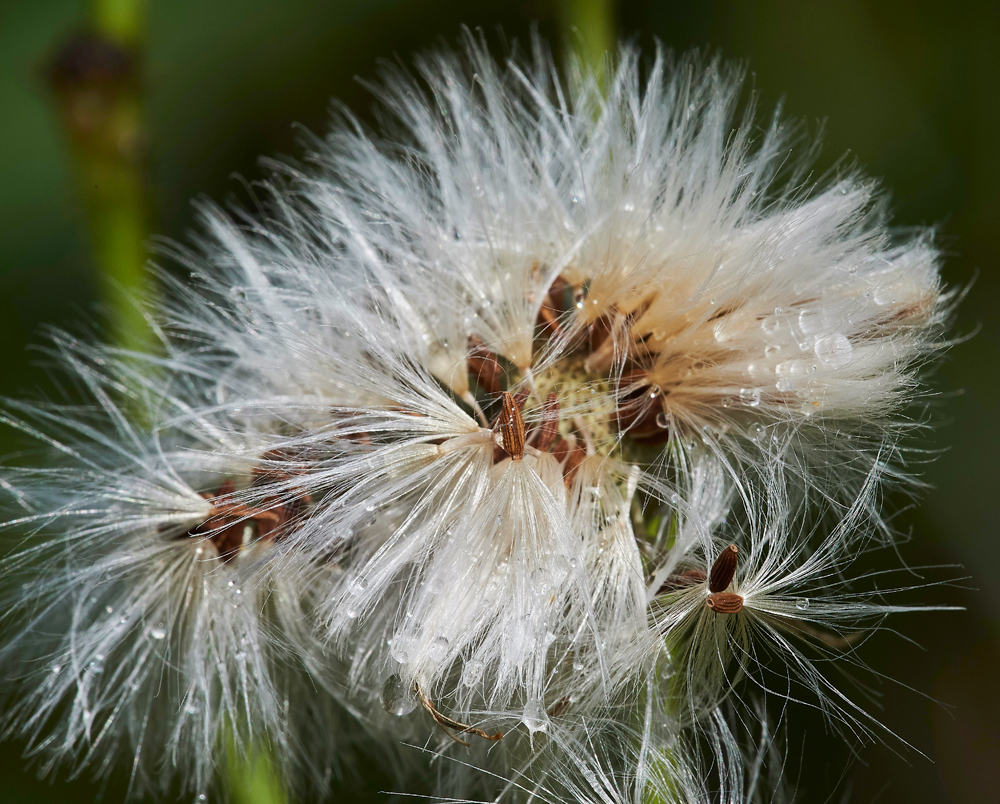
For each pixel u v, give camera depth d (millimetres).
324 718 178
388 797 186
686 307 171
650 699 168
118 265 183
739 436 172
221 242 180
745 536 170
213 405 174
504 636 165
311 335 172
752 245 171
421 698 165
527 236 174
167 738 179
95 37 183
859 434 172
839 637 169
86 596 174
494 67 180
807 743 190
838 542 170
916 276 172
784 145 179
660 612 168
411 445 168
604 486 170
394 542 167
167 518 172
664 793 169
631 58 186
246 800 175
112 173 183
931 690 198
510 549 167
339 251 175
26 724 174
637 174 174
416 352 172
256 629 172
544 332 173
